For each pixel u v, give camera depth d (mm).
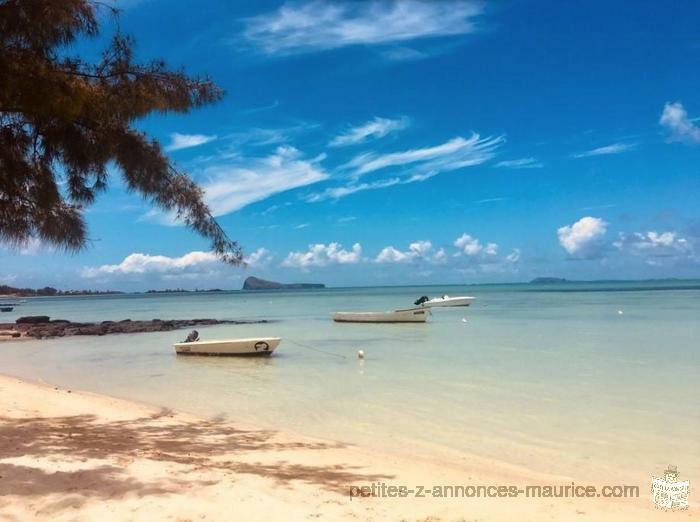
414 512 6645
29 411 13133
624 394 15445
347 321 46500
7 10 7355
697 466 9484
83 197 9570
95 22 8398
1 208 8664
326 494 7172
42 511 5727
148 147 9406
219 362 24609
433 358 23672
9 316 79250
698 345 25984
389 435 11648
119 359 26938
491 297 98500
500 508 7078
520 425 12297
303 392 16844
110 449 9383
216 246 10023
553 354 23906
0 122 8438
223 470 8203
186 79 9148
